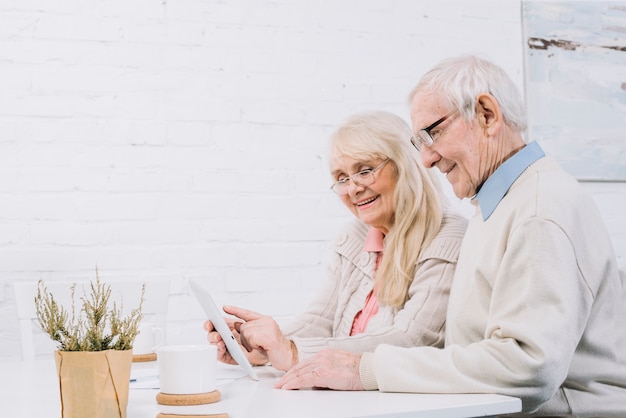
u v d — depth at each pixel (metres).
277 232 2.48
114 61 2.38
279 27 2.53
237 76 2.48
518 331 1.18
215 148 2.45
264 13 2.51
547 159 1.38
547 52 2.71
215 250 2.43
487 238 1.34
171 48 2.43
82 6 2.37
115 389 0.98
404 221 1.60
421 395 1.17
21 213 2.29
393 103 2.62
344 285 1.75
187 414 1.04
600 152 2.72
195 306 2.40
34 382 1.39
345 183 1.75
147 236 2.38
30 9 2.33
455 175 1.44
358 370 1.25
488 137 1.39
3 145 2.29
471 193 1.44
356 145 1.66
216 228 2.43
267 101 2.50
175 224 2.40
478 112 1.38
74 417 0.96
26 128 2.31
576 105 2.71
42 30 2.34
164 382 1.14
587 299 1.26
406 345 1.48
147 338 1.61
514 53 2.72
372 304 1.68
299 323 1.76
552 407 1.31
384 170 1.66
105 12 2.38
